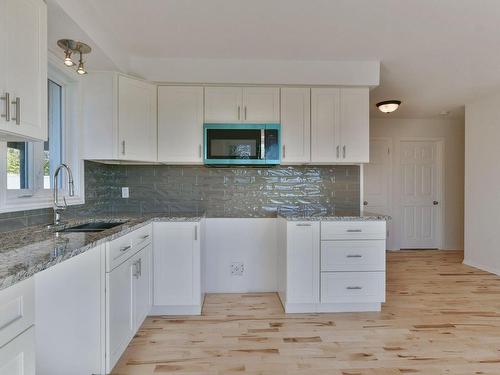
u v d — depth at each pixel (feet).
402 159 17.13
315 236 8.82
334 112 9.72
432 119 16.99
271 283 10.62
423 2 6.36
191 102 9.52
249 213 10.65
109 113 8.40
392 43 8.21
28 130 4.70
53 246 4.65
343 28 7.47
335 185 10.77
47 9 5.38
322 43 8.27
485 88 11.68
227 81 9.34
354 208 10.76
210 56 9.14
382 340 7.35
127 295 6.61
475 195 13.53
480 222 13.30
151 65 9.23
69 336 5.48
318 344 7.16
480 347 7.06
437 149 17.25
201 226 9.03
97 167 9.36
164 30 7.63
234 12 6.81
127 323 6.61
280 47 8.54
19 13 4.50
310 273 8.81
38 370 5.42
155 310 8.73
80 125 8.35
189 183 10.54
